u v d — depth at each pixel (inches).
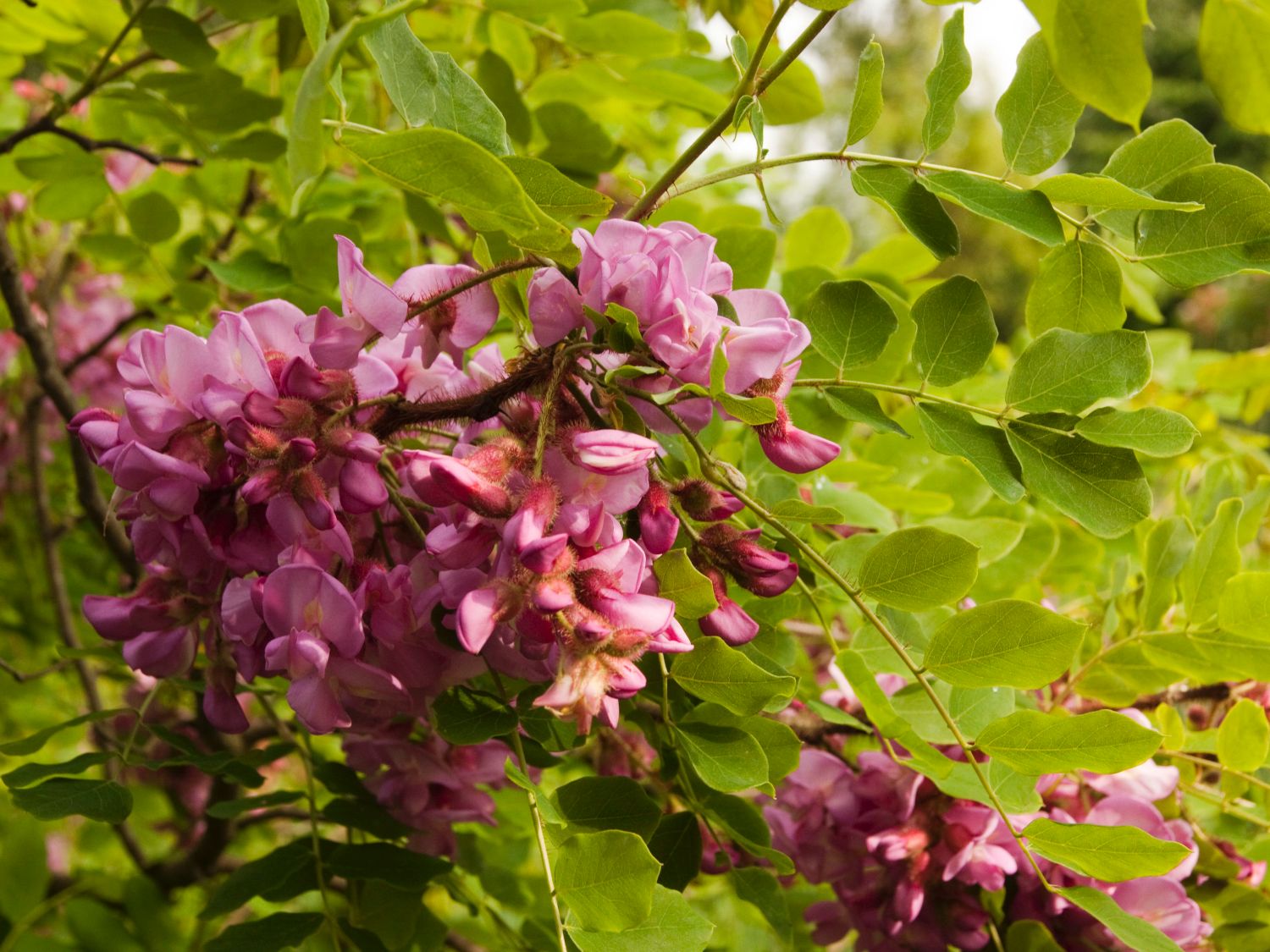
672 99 39.0
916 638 32.8
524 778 29.8
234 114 37.3
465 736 30.2
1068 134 30.7
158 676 31.1
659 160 47.8
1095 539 40.7
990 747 30.7
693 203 38.3
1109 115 26.5
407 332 30.7
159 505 29.4
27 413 48.5
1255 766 33.5
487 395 29.9
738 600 33.0
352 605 29.2
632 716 32.1
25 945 34.6
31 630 55.0
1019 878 33.8
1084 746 30.2
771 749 31.0
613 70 39.3
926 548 30.5
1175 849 29.9
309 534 29.6
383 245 41.2
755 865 34.9
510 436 29.5
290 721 40.1
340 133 28.4
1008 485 30.7
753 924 49.8
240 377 29.6
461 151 27.8
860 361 31.3
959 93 30.5
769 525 31.8
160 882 41.5
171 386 29.5
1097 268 31.1
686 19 40.5
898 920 33.1
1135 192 29.4
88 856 47.4
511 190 28.1
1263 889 34.6
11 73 40.1
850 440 41.1
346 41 27.0
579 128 38.3
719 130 30.2
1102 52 26.2
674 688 31.4
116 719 41.4
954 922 33.6
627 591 28.7
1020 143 30.8
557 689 28.1
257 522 29.8
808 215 40.1
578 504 28.9
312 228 36.6
